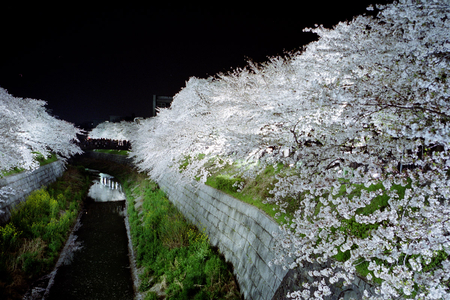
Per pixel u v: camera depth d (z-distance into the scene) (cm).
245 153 680
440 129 328
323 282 457
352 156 439
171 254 1128
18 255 1125
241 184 1128
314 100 480
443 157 354
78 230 1736
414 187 380
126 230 1770
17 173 1653
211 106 1094
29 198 1625
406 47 413
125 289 1088
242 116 820
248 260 866
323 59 597
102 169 4603
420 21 386
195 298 845
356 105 435
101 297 1029
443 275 321
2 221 1329
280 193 599
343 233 529
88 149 6397
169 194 2047
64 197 2038
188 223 1441
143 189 2430
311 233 459
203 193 1441
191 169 1259
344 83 491
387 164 414
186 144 1145
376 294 409
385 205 534
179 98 1532
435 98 371
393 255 363
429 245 342
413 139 410
